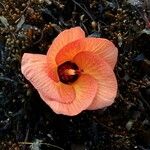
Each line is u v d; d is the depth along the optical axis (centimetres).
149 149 37
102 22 38
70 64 34
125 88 38
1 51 36
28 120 36
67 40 32
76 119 36
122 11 38
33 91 35
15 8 37
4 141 36
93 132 36
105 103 33
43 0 37
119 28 38
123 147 37
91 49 33
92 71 33
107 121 37
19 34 36
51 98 31
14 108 36
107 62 33
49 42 37
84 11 38
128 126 37
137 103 38
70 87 33
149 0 41
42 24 37
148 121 38
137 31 38
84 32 35
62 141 36
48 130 36
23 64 32
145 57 39
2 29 36
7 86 36
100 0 38
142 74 38
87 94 33
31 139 36
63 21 37
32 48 36
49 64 32
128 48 38
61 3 37
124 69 38
